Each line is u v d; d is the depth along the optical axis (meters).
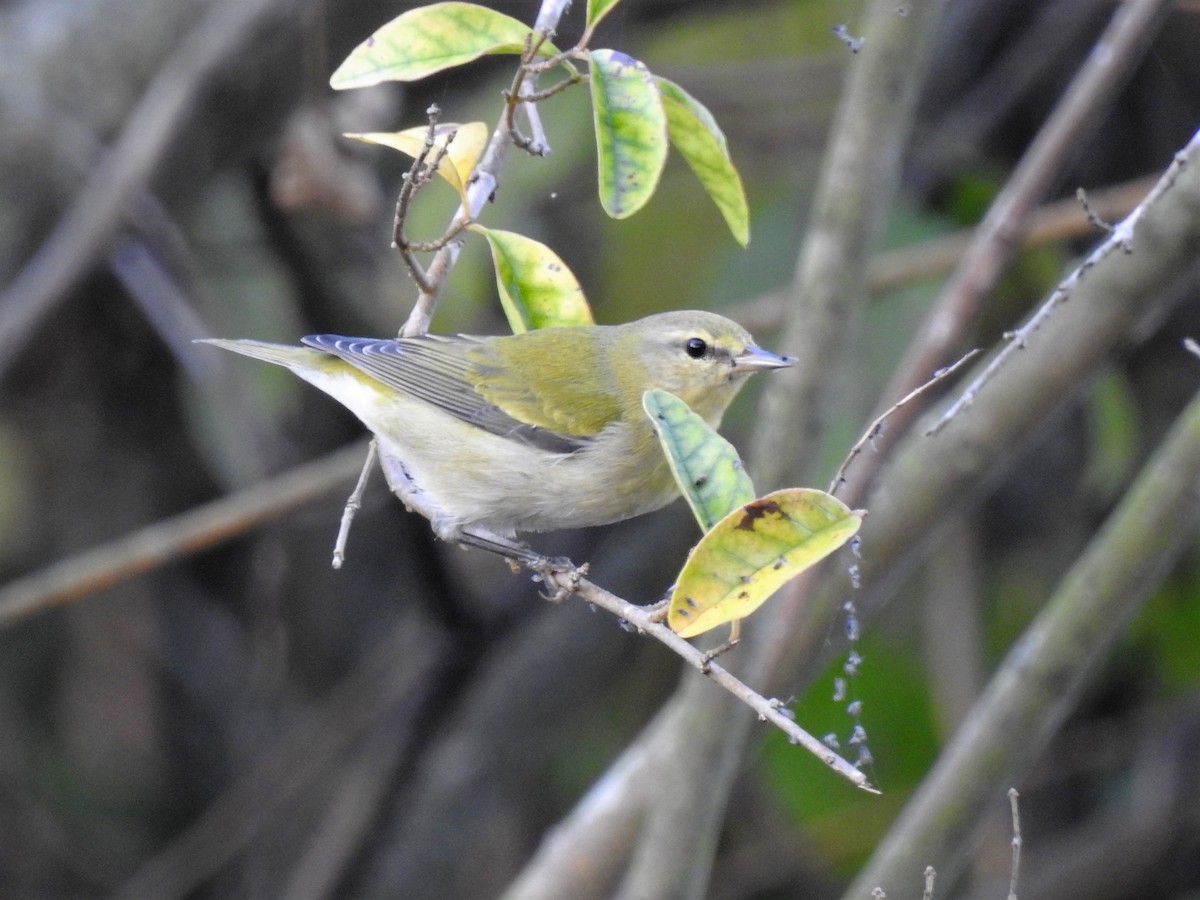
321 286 12.01
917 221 11.63
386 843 12.00
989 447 7.63
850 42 7.09
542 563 7.77
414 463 8.27
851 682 12.01
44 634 13.14
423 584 11.20
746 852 12.64
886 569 7.79
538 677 11.99
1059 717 7.82
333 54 10.60
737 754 7.41
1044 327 7.50
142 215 10.66
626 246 11.73
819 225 7.19
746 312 10.84
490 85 12.26
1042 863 12.15
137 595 13.33
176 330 11.05
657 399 5.19
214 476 13.15
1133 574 7.57
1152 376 11.99
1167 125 11.67
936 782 7.89
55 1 10.77
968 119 12.26
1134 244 7.21
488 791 12.05
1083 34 12.34
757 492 7.22
